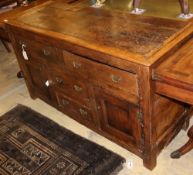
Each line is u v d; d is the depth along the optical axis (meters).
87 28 1.70
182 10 1.69
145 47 1.39
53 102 2.24
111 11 1.91
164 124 1.67
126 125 1.68
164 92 1.33
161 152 1.82
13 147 2.01
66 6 2.13
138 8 1.85
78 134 2.05
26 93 2.62
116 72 1.46
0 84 2.83
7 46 3.37
